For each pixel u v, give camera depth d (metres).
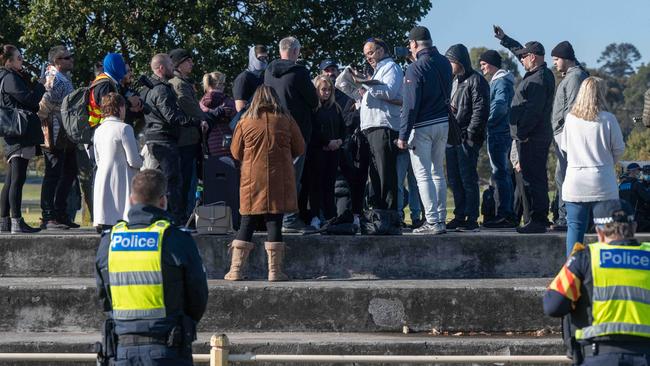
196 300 5.70
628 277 5.41
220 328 8.58
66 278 9.30
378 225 9.45
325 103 10.10
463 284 8.81
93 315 8.59
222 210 9.41
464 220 11.17
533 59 10.35
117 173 8.77
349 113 11.12
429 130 9.60
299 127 9.55
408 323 8.57
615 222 5.53
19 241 9.41
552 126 10.30
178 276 5.66
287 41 9.60
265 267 9.29
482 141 10.98
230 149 9.60
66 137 10.70
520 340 8.00
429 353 7.84
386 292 8.57
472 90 10.86
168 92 9.53
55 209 11.07
